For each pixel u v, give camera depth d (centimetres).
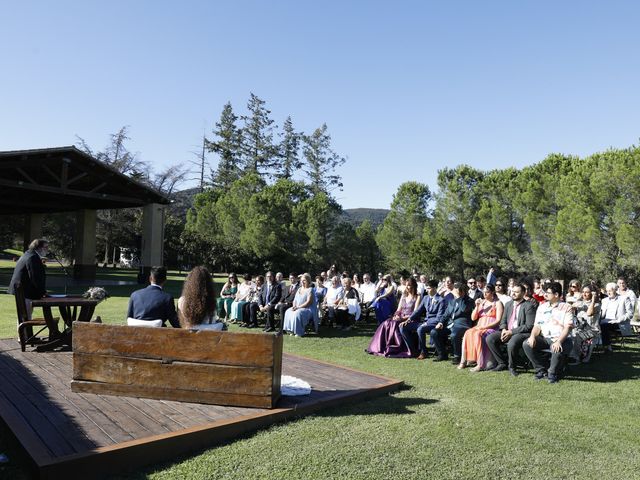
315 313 1031
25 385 512
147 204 2306
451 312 787
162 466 354
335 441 403
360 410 491
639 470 365
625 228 1841
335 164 5284
